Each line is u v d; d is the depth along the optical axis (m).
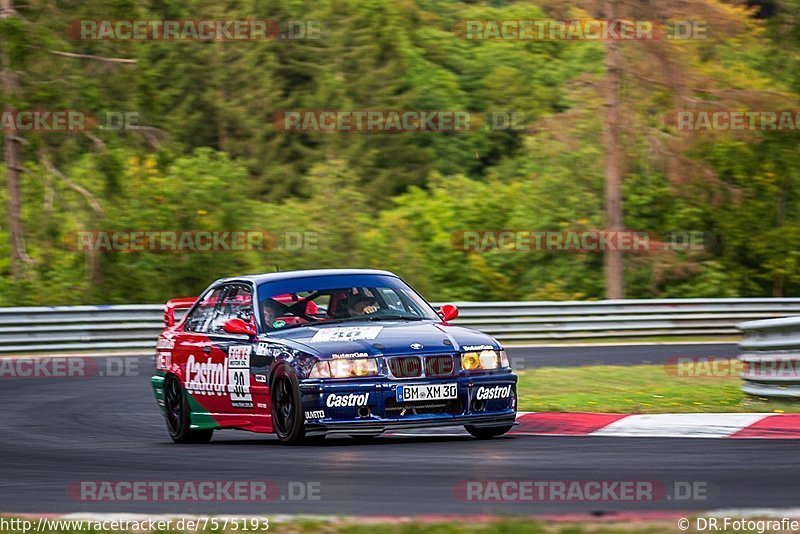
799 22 104.94
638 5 80.38
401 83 145.62
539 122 86.81
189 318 31.58
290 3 152.62
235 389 28.12
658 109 88.44
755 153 100.38
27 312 57.78
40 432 32.47
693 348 59.06
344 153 137.25
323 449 25.38
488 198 110.38
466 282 104.00
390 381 25.36
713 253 105.12
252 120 142.25
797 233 100.75
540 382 40.19
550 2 81.12
